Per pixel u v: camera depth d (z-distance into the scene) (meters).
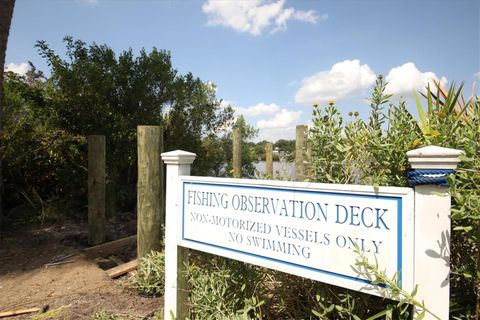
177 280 2.65
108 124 6.85
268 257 2.13
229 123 9.87
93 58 7.14
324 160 2.47
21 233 5.32
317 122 2.52
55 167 6.42
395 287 1.59
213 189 2.42
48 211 6.02
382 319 2.13
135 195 7.12
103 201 4.98
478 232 1.71
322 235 1.90
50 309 3.17
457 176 1.78
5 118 6.48
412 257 1.62
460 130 2.05
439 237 1.56
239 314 2.46
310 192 1.95
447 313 1.54
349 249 1.81
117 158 6.86
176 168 2.65
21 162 6.11
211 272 2.77
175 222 2.65
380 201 1.71
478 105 2.17
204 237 2.47
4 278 3.82
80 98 6.80
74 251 4.61
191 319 2.75
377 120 2.36
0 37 4.97
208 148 9.45
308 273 1.95
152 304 3.29
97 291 3.56
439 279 1.56
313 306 2.38
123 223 6.18
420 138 2.13
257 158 11.36
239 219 2.27
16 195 6.27
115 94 7.27
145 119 7.49
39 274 3.91
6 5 4.96
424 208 1.59
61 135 6.20
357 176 2.37
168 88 7.71
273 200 2.11
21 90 7.04
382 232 1.70
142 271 3.64
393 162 2.16
